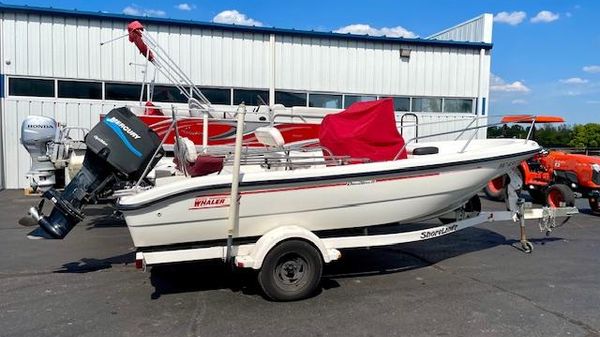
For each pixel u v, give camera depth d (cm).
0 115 1226
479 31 1587
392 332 379
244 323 396
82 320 401
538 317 410
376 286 493
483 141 658
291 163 476
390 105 509
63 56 1258
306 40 1424
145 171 488
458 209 585
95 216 879
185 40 1334
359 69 1473
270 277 438
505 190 624
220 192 436
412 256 615
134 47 1296
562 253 637
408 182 490
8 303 439
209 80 1355
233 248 450
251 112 838
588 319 406
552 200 941
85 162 498
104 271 543
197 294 467
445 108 1559
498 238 727
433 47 1530
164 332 378
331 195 464
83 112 1274
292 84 1422
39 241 689
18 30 1230
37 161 939
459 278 522
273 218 457
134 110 839
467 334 375
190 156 472
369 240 489
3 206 984
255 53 1385
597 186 960
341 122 512
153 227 430
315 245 449
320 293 471
